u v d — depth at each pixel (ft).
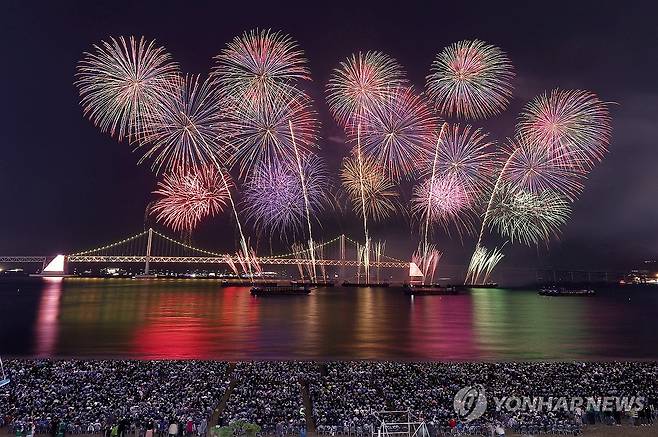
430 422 127.13
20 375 164.66
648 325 373.81
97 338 284.61
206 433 123.75
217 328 332.80
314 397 149.07
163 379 164.04
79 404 136.15
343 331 321.32
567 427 126.21
